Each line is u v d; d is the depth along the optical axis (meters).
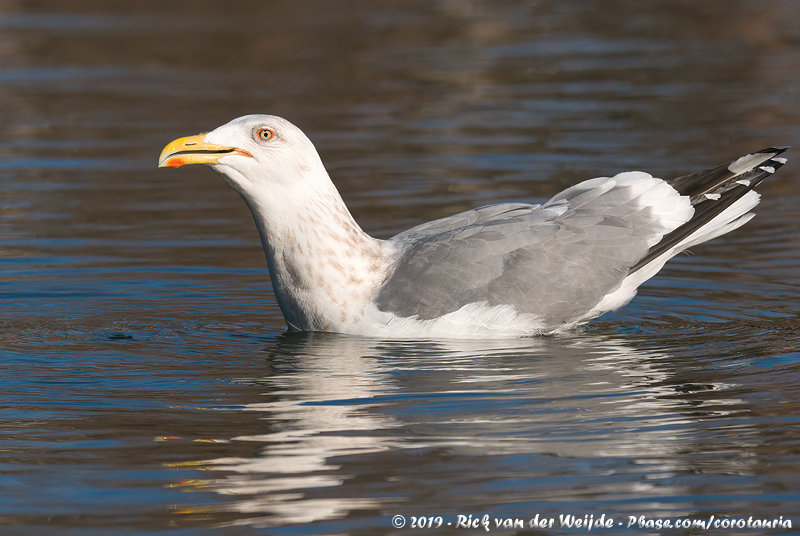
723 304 13.47
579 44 35.06
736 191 12.57
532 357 11.41
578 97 27.23
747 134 22.70
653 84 28.58
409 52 34.22
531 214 12.59
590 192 12.80
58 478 8.36
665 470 8.39
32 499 8.01
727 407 9.74
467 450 8.81
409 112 26.05
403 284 12.17
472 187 19.20
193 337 12.38
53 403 10.06
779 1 42.59
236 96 28.09
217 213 18.55
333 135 23.81
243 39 36.84
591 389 10.30
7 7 43.66
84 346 11.97
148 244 16.53
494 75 30.38
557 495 7.98
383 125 24.69
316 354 11.60
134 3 44.25
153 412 9.80
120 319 13.09
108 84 29.98
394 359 11.35
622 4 43.03
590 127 23.91
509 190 18.86
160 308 13.58
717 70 30.30
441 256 12.20
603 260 12.29
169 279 14.84
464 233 12.41
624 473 8.35
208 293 14.27
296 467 8.52
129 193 19.80
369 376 10.78
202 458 8.71
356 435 9.16
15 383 10.65
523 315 12.10
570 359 11.33
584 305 12.26
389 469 8.45
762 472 8.35
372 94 28.23
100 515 7.76
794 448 8.80
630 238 12.41
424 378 10.69
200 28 38.78
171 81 30.38
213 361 11.41
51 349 11.85
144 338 12.31
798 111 24.86
